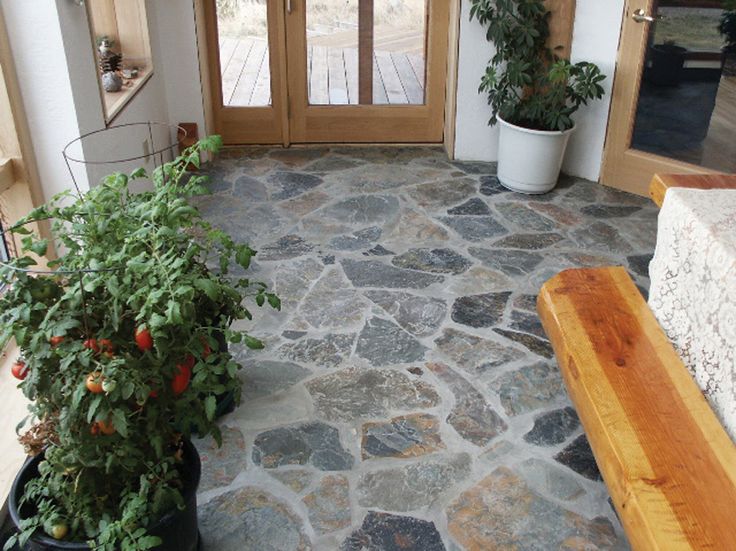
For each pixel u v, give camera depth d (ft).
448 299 9.70
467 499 6.61
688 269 5.91
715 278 5.41
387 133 14.89
